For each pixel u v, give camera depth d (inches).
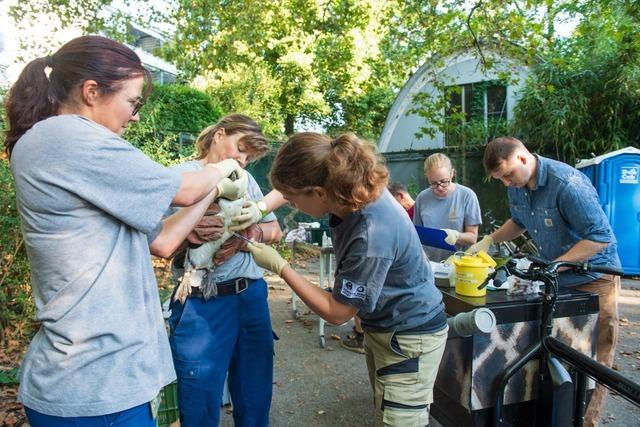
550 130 298.5
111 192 45.5
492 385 75.2
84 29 302.0
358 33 499.5
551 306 71.1
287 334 173.2
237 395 89.4
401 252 61.2
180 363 80.2
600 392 89.6
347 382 134.0
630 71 272.4
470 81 396.5
